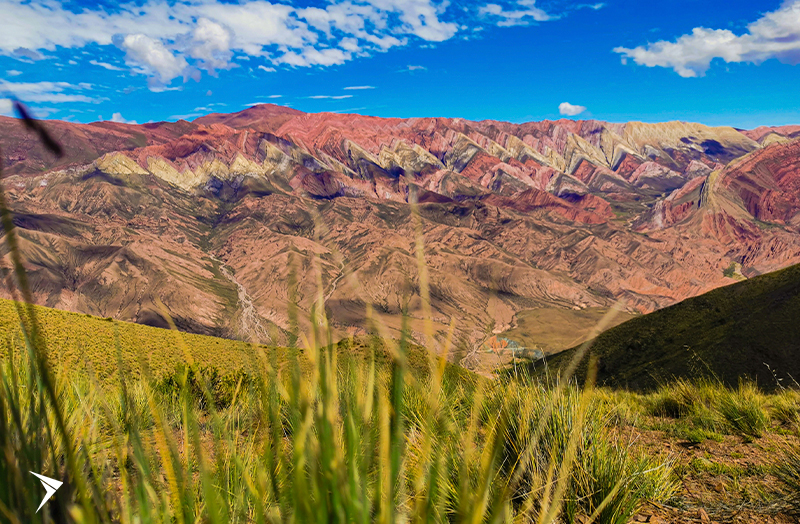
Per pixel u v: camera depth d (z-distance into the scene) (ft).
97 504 3.08
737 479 14.02
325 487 2.80
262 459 2.91
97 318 169.78
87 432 4.17
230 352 120.98
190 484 3.36
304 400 2.71
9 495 3.00
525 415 7.52
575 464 9.39
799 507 11.43
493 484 4.00
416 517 2.97
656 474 12.87
